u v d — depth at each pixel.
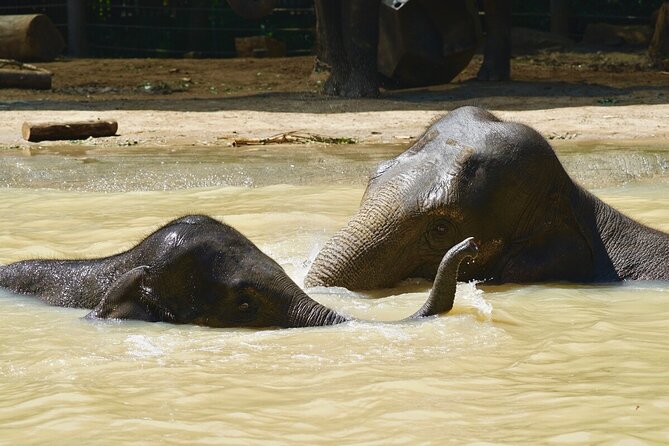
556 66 40.78
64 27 48.78
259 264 9.82
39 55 41.97
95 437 6.72
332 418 7.14
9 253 12.84
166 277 9.80
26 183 19.12
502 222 11.79
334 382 7.93
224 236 9.95
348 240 11.59
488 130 11.92
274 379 8.03
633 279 12.21
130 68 40.84
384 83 34.78
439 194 11.57
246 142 23.59
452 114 12.40
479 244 11.74
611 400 7.40
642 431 6.72
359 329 9.45
